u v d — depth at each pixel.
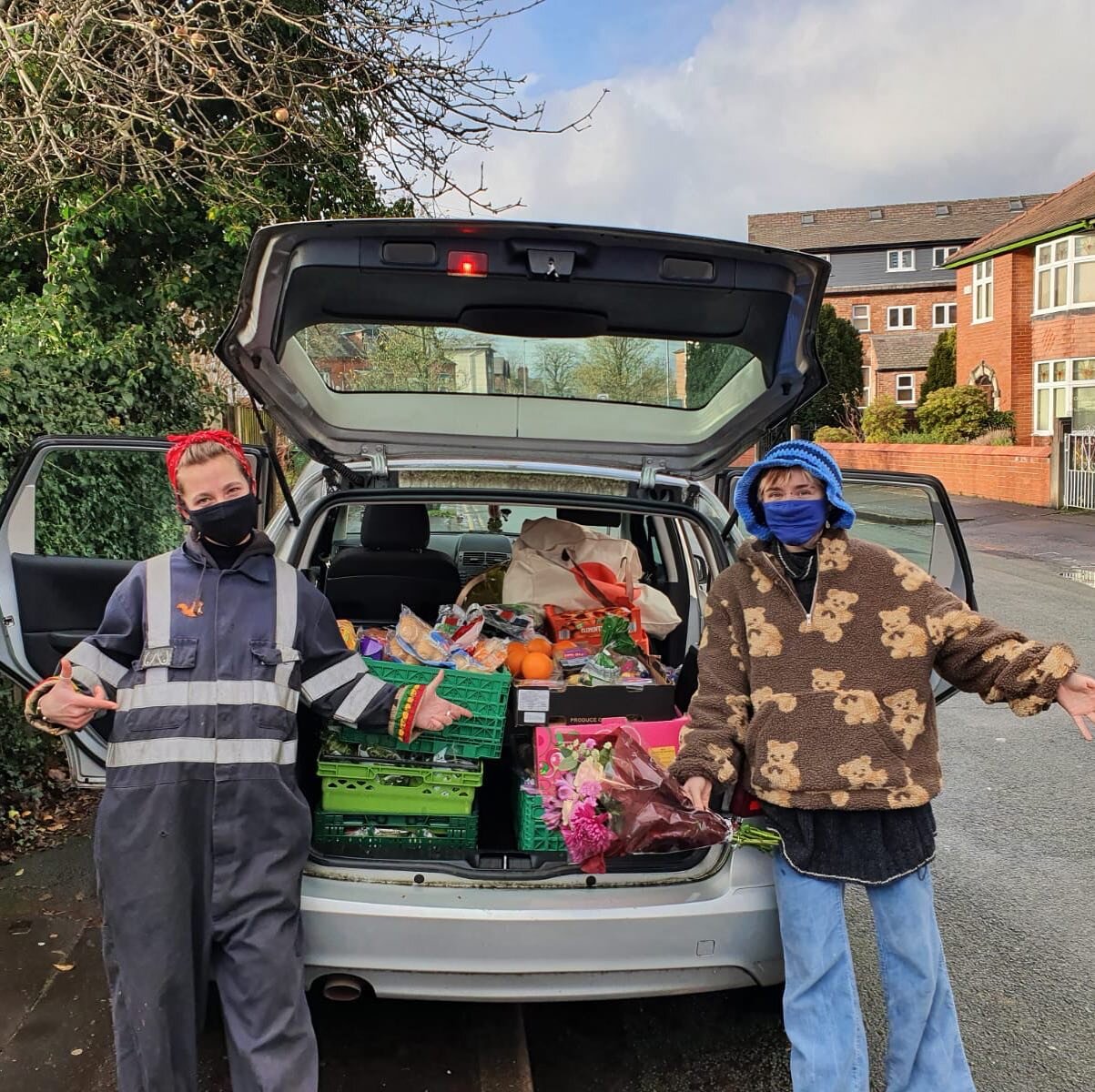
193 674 2.12
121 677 2.17
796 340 2.63
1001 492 18.22
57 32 5.81
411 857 2.48
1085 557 11.95
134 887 2.04
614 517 4.17
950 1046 2.19
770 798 2.18
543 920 2.27
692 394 3.33
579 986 2.32
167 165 6.70
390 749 2.54
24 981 2.83
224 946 2.13
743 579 2.27
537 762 2.51
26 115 5.99
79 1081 2.43
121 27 6.05
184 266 7.20
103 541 4.80
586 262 2.39
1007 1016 2.88
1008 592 9.66
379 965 2.29
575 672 2.98
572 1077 2.64
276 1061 2.08
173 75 5.91
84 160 6.43
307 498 3.24
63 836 3.84
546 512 4.76
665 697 2.78
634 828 2.25
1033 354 22.45
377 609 3.47
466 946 2.28
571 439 3.51
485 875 2.38
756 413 3.12
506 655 2.89
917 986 2.16
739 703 2.27
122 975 2.05
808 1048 2.11
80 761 2.64
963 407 22.81
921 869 2.16
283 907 2.16
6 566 2.66
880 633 2.15
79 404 4.67
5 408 4.08
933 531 2.88
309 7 6.97
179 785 2.07
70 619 2.80
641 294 2.53
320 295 2.57
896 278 43.47
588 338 2.89
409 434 3.47
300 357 2.97
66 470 4.47
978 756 5.18
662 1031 2.86
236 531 2.21
